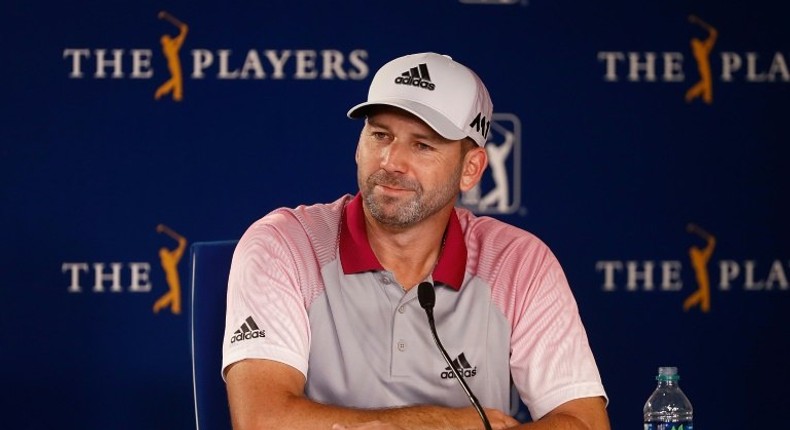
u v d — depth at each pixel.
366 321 9.85
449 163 9.59
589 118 16.14
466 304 10.07
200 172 15.76
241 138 15.79
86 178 15.62
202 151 15.76
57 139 15.59
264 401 9.20
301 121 15.85
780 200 16.31
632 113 16.19
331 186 15.89
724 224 16.27
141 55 15.70
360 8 15.91
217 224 15.77
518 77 16.06
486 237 10.45
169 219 15.73
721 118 16.27
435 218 9.81
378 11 15.93
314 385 9.80
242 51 15.79
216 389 10.34
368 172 9.52
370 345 9.83
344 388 9.77
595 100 16.14
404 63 9.80
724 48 16.25
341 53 15.88
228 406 10.24
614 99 16.17
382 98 9.65
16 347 15.51
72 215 15.60
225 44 15.78
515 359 10.16
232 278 9.93
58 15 15.59
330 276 9.90
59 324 15.58
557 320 10.18
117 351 15.66
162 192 15.71
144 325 15.69
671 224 16.23
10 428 15.51
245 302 9.70
